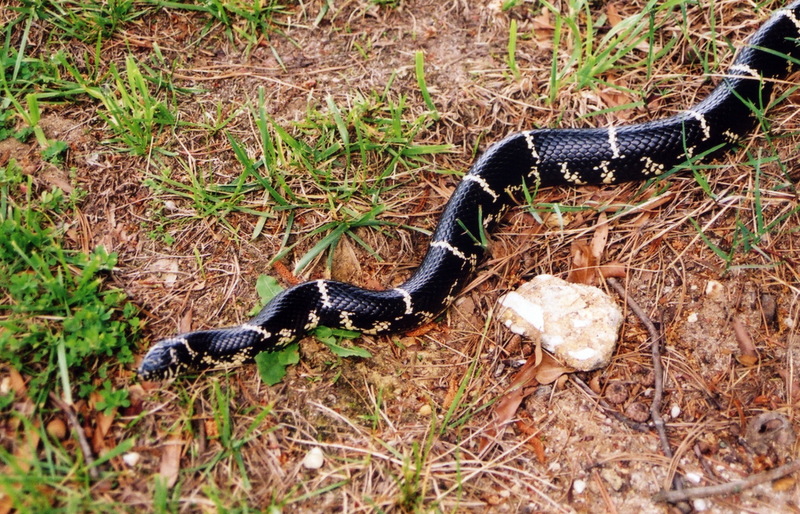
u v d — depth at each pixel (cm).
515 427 86
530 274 93
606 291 91
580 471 84
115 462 81
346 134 93
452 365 89
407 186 95
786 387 86
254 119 96
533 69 100
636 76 99
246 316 89
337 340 90
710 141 94
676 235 92
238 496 81
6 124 93
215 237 92
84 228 90
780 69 97
